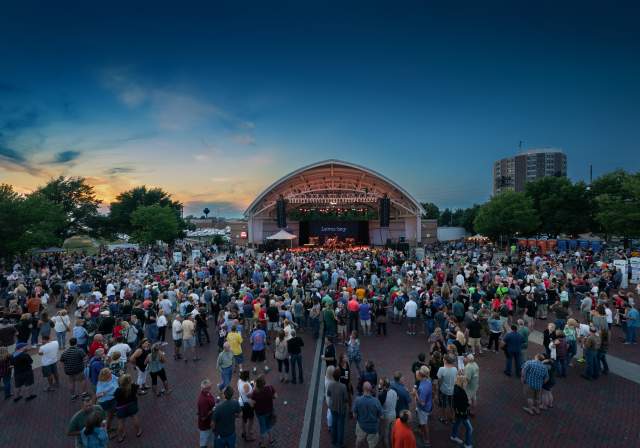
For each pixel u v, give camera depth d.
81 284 20.64
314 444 7.88
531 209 49.97
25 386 10.15
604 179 49.66
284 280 21.14
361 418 7.09
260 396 7.46
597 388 10.15
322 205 56.53
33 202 38.84
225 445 6.80
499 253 47.91
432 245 58.34
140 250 55.44
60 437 8.25
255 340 11.78
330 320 14.05
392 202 53.34
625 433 7.98
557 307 13.76
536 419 8.61
